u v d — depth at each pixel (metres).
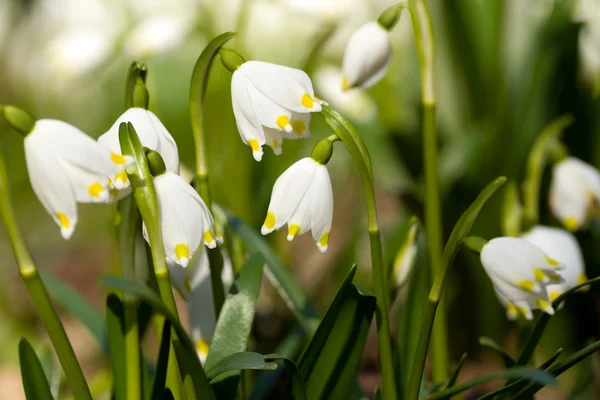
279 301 0.65
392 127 0.69
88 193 0.42
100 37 0.65
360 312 0.46
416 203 0.67
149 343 0.70
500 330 0.67
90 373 0.71
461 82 0.67
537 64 0.64
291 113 0.44
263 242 0.50
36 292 0.42
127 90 0.45
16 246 0.42
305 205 0.44
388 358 0.46
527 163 0.64
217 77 0.70
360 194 0.71
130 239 0.44
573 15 0.66
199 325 0.48
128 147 0.42
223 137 0.69
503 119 0.65
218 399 0.46
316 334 0.45
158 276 0.43
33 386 0.45
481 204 0.44
